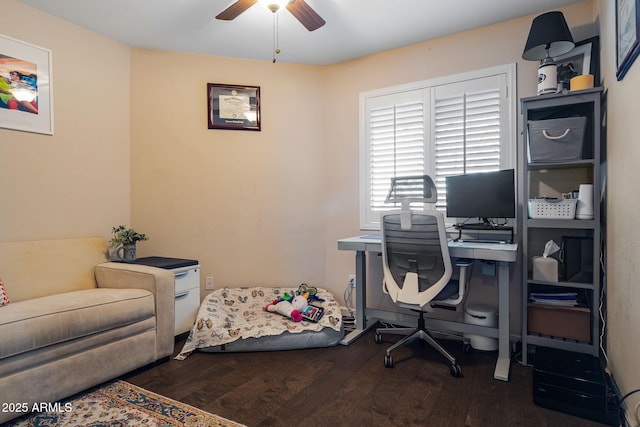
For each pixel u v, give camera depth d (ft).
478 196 8.41
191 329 8.58
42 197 8.32
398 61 10.22
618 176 5.87
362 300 9.41
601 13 7.18
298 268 11.38
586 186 6.88
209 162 10.82
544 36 7.09
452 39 9.42
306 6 6.83
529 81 8.50
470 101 9.12
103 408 5.77
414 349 8.35
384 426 5.31
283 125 11.30
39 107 8.25
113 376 6.57
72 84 8.91
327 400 6.05
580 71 7.86
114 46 9.85
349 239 9.30
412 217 7.25
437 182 9.57
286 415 5.59
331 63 11.30
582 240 7.32
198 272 9.29
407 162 10.07
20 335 5.27
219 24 8.98
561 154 7.04
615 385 6.01
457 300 7.27
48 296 6.88
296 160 11.39
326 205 11.45
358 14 8.43
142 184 10.34
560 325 7.13
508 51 8.71
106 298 6.66
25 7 8.01
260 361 7.66
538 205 7.29
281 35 9.50
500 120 8.77
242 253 11.07
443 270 7.13
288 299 10.11
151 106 10.41
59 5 8.07
